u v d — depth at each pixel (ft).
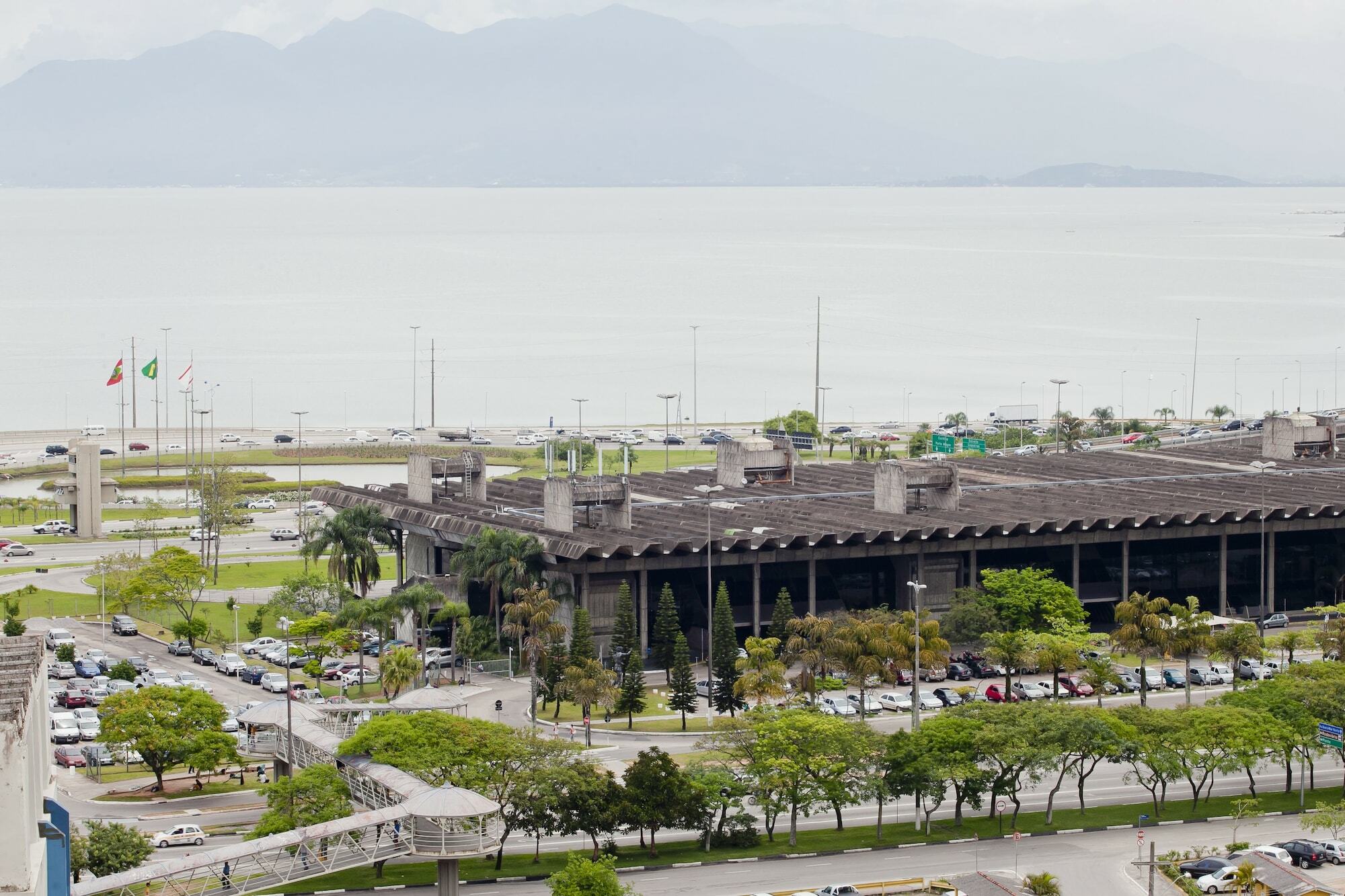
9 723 315.37
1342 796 634.84
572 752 587.27
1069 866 549.13
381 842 517.96
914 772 581.12
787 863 555.69
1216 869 535.19
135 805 622.95
